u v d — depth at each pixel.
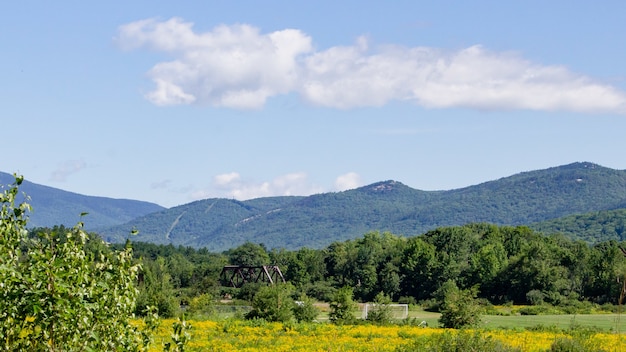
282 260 171.62
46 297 10.48
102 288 11.27
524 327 53.53
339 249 160.12
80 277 10.91
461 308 54.88
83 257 11.19
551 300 104.25
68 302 10.57
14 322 10.66
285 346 35.56
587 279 104.38
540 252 112.75
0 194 10.84
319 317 69.62
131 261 11.96
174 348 11.77
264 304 57.44
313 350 33.47
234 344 37.34
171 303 59.34
